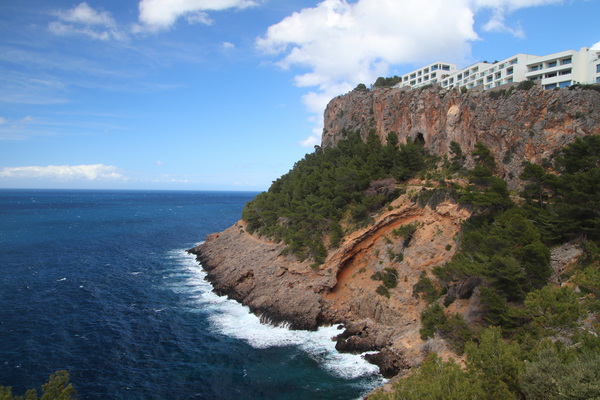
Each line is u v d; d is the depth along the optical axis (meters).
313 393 37.25
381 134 93.69
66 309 57.97
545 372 20.00
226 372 41.16
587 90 49.19
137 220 180.88
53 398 23.14
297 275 62.03
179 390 37.62
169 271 83.38
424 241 54.62
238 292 66.31
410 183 67.88
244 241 87.19
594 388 17.64
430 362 23.98
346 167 76.19
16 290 65.81
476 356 22.89
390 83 135.12
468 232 45.28
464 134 66.94
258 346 47.75
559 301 25.17
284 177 108.31
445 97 73.12
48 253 97.44
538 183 45.28
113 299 63.53
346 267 61.75
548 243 39.59
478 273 36.75
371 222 60.56
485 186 53.38
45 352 44.12
